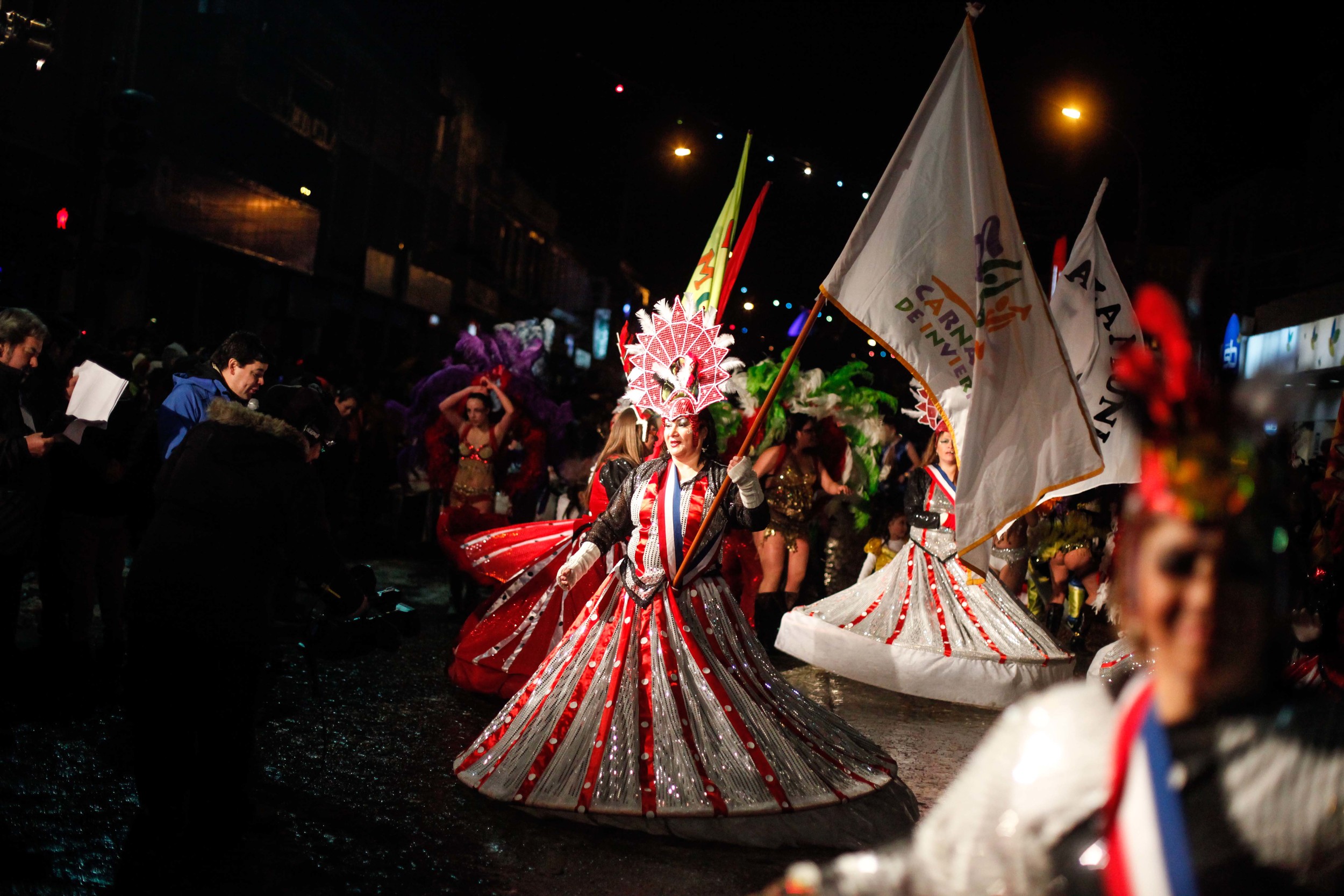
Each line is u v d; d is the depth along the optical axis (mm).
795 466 9047
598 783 4438
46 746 5121
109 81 12727
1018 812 1404
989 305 5441
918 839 1507
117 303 18781
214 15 20812
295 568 4387
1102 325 6953
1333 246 22766
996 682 6945
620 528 4965
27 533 5816
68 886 3748
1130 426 1402
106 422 5848
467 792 4840
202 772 4148
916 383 7707
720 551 4895
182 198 19922
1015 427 5469
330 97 27688
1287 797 1294
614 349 62562
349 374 19625
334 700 6344
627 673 4645
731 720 4504
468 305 41188
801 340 5016
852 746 4801
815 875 1551
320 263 28469
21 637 7090
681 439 4855
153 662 4070
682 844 4324
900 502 12312
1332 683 4117
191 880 3865
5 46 12844
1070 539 8641
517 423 9922
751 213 5215
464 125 39688
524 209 47969
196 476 4070
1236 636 1295
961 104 5461
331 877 3955
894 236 5480
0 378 5539
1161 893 1277
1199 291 1397
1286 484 1323
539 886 3945
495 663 6527
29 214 16328
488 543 6980
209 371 6230
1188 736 1331
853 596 7812
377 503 14094
